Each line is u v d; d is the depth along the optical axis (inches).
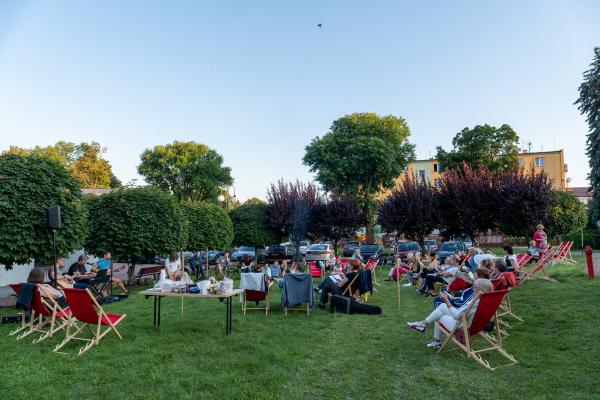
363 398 200.1
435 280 512.4
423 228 940.6
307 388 212.8
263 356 262.2
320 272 649.6
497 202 870.4
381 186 1600.6
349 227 1181.1
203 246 849.5
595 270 576.1
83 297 271.1
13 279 725.3
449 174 972.6
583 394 197.9
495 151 1513.3
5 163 436.5
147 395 201.9
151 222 646.5
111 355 263.1
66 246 456.4
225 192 2311.8
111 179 2427.4
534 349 269.4
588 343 274.1
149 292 329.4
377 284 612.7
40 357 259.1
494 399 196.2
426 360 254.5
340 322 365.1
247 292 400.8
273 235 1135.6
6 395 199.5
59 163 483.2
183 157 2176.4
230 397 199.9
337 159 1454.2
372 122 1569.9
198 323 356.2
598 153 560.1
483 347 280.7
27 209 425.1
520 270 499.5
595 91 555.5
